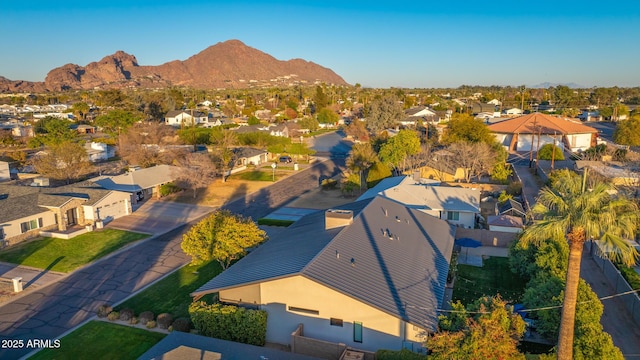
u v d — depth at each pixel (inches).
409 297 860.0
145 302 1124.5
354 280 864.9
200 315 905.5
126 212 1983.3
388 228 1185.4
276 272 906.7
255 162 3351.4
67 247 1546.5
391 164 2605.8
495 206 1969.7
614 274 1148.5
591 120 5674.2
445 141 3102.9
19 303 1125.1
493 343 690.8
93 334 967.0
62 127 3774.6
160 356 732.7
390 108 4840.1
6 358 873.5
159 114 5669.3
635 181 1779.0
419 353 778.8
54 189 1920.5
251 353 759.7
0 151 3393.2
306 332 883.4
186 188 2500.0
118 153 3462.1
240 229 1254.9
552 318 856.9
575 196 585.6
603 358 711.1
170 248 1542.8
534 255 1148.5
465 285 1207.6
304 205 2178.9
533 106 7214.6
